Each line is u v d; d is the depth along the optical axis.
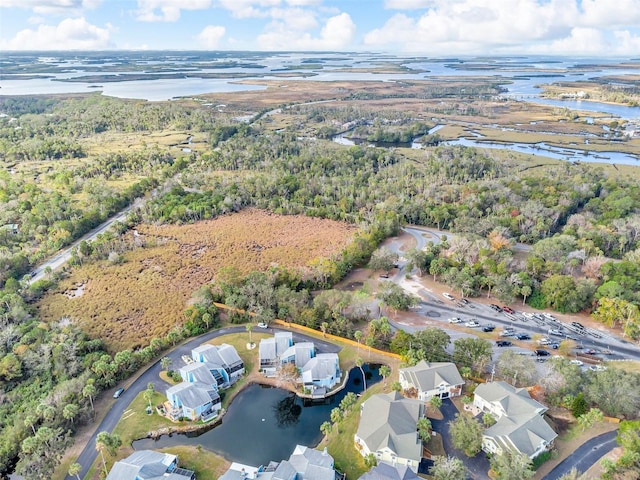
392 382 97.38
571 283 121.69
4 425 85.12
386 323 109.38
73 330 110.12
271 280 128.12
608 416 83.75
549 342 107.81
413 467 74.06
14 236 166.12
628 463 70.12
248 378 99.81
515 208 181.38
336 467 75.75
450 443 80.25
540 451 76.00
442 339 102.06
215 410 89.75
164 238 173.38
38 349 103.31
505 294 123.69
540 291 126.00
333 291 120.75
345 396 92.75
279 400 95.12
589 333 111.69
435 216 182.50
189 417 87.44
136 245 165.12
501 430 77.06
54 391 89.25
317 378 95.44
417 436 77.75
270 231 179.75
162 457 75.31
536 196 193.25
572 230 160.00
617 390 82.81
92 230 182.50
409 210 189.38
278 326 117.62
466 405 88.19
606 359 101.69
